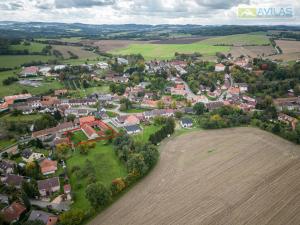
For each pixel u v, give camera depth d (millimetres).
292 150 173000
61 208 125500
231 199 128250
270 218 116188
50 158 167375
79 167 156500
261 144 180750
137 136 195000
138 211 122250
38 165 156625
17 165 156125
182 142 187000
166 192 134375
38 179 149375
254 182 140500
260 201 126375
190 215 118938
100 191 123750
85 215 118688
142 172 145750
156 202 127500
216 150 174125
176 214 119688
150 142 177125
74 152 175625
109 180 144500
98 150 176875
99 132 197750
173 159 164625
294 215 117312
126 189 137500
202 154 169750
